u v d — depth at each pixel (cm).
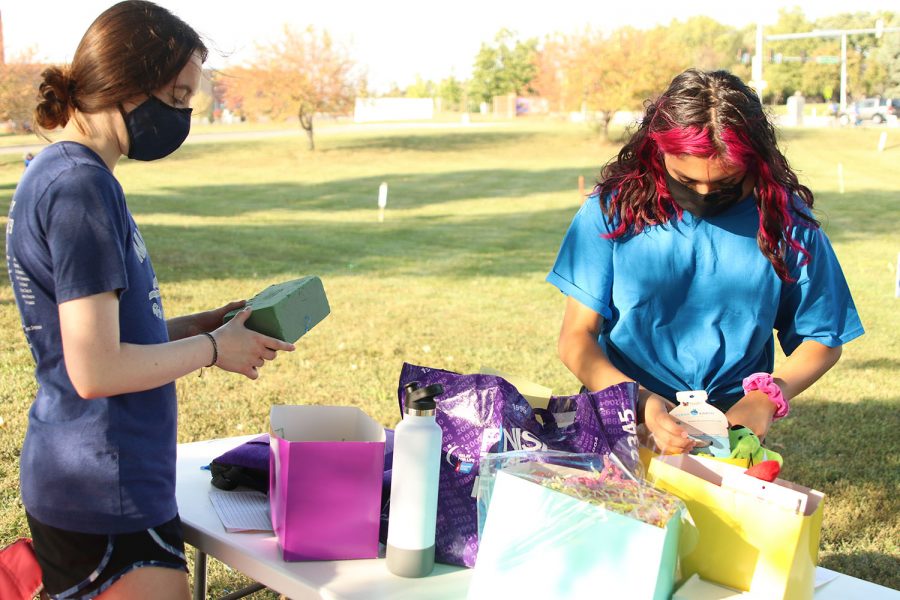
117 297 151
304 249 1248
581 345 199
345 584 158
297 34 3453
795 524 144
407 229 1521
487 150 3572
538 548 141
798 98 5203
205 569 222
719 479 160
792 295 199
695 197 184
